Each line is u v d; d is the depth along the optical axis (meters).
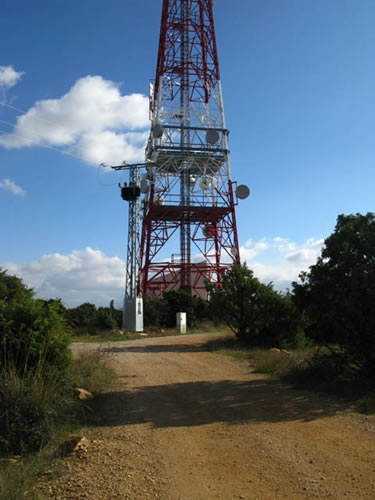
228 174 50.03
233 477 5.51
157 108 49.72
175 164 49.97
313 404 9.30
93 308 50.19
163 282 51.81
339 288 11.38
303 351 18.42
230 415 8.61
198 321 47.62
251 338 23.50
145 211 50.62
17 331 8.94
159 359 18.28
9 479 5.27
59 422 7.62
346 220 12.09
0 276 17.95
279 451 6.38
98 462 6.15
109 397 10.45
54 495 5.09
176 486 5.28
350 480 5.22
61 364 9.25
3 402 7.10
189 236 51.03
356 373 11.78
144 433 7.54
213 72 51.78
